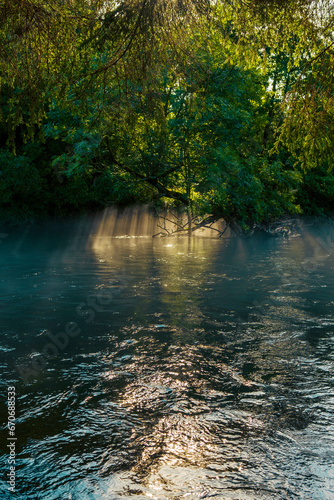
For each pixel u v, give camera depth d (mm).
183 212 20672
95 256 12797
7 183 23266
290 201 21328
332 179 26344
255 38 5867
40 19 5348
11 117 5844
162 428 2996
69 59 5797
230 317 5875
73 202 26547
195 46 6102
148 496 2320
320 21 5609
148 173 19016
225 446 2773
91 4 5422
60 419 3141
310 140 6164
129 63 5848
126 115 6449
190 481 2436
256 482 2420
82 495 2340
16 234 22344
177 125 16750
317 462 2596
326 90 5914
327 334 5102
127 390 3609
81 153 17672
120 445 2801
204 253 13539
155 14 5293
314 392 3539
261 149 21578
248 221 21312
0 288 7926
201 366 4129
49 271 9922
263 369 4039
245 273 9539
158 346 4719
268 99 24188
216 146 18375
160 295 7266
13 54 5598
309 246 15852
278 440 2836
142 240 18828
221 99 16641
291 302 6711
